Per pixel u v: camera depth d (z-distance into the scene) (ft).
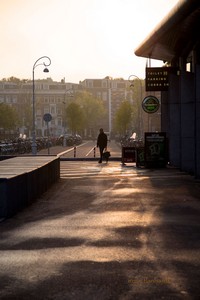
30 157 65.92
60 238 26.03
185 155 70.79
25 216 33.53
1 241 25.41
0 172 38.65
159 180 57.72
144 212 34.42
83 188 50.03
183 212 34.32
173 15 48.83
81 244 24.57
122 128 310.86
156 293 17.08
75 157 109.70
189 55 71.67
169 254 22.49
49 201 40.93
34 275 19.29
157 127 254.88
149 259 21.61
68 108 293.43
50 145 195.62
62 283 18.25
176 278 18.79
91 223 30.37
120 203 38.96
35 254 22.59
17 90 502.38
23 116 445.78
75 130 295.07
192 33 60.80
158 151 78.23
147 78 80.64
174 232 27.48
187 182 55.21
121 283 18.21
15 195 34.86
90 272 19.65
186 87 70.33
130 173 68.39
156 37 61.98
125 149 88.63
